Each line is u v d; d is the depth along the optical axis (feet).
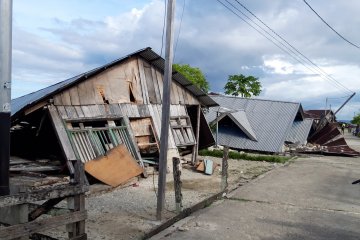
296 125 95.71
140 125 46.39
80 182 17.11
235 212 28.73
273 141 77.36
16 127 48.60
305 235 23.66
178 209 27.25
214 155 65.51
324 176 49.29
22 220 14.97
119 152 39.45
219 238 22.61
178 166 27.32
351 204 32.83
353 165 64.18
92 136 39.75
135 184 37.88
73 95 39.55
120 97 44.65
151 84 49.08
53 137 44.93
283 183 42.37
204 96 55.67
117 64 44.80
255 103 87.45
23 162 37.91
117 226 23.91
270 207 30.63
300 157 74.84
